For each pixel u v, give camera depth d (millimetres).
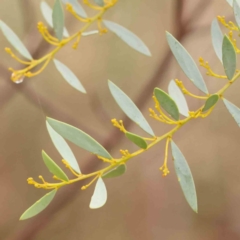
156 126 559
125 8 544
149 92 555
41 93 575
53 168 393
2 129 584
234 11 395
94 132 566
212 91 526
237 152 573
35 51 543
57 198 581
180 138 582
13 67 560
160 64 552
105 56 569
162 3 539
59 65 445
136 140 394
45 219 585
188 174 396
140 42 447
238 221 578
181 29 533
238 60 504
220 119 572
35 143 586
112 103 574
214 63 527
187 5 529
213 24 417
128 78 566
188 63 396
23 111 582
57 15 422
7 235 581
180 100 413
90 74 574
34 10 550
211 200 585
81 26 542
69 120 575
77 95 577
